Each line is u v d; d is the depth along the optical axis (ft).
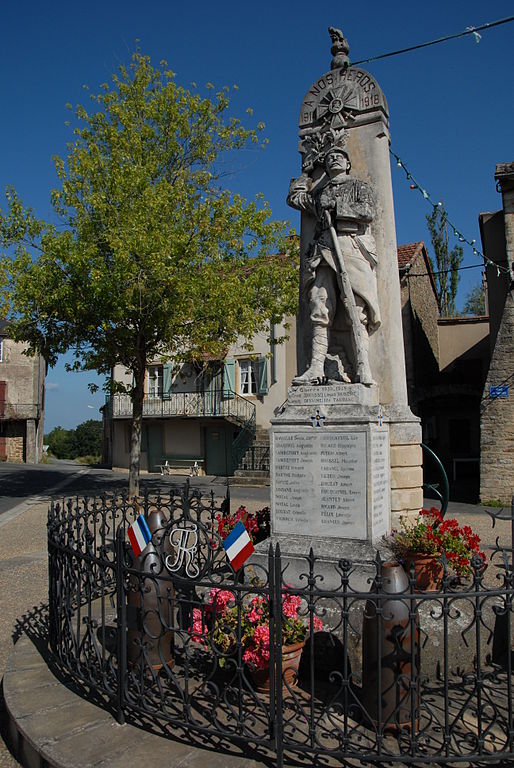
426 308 78.95
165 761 11.21
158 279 45.24
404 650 12.07
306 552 17.22
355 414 17.76
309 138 21.48
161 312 47.14
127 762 11.19
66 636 14.79
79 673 14.12
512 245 52.85
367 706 12.32
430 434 79.41
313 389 18.92
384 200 20.84
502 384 52.19
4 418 121.29
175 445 90.22
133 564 14.46
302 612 14.98
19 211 47.32
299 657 14.03
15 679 14.74
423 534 16.60
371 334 20.48
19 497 58.08
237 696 12.78
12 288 47.16
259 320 52.75
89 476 82.99
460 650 14.76
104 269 46.29
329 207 19.51
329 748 11.45
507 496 51.47
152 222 45.55
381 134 20.94
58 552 15.40
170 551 17.90
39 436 127.75
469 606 15.47
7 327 51.49
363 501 17.15
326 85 21.90
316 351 19.77
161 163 53.88
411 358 67.36
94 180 49.62
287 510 18.19
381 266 20.65
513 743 11.05
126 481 73.82
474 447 79.41
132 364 52.44
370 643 12.34
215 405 85.05
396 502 19.67
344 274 19.27
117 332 48.49
